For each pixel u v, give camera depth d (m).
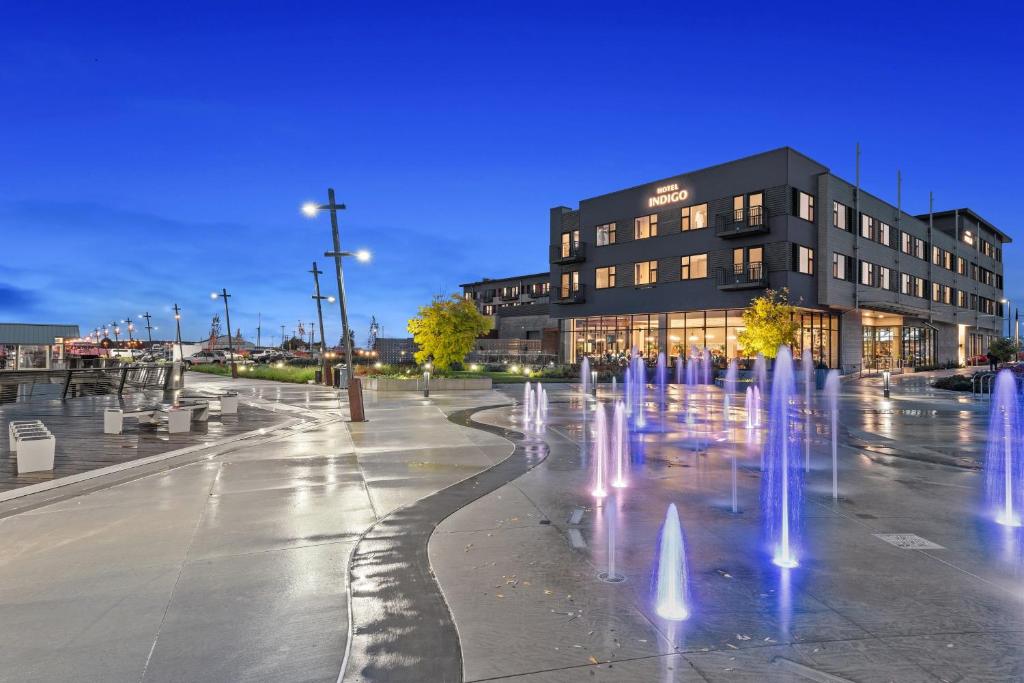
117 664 3.73
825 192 42.19
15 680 3.54
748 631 4.22
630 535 6.45
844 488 8.80
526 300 84.25
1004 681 3.56
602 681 3.57
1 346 50.28
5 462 10.58
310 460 11.01
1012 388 29.27
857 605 4.64
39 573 5.27
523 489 8.65
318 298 38.44
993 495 8.36
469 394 28.45
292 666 3.73
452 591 4.91
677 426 16.50
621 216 49.66
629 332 49.69
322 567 5.45
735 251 42.28
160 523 6.84
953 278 63.59
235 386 36.75
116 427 14.57
